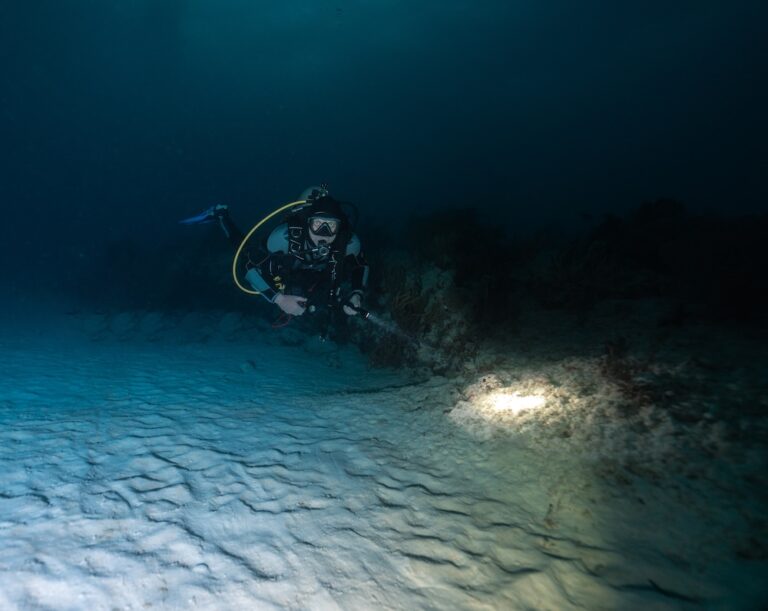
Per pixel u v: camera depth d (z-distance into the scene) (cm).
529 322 543
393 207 2961
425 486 286
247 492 280
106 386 571
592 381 357
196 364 714
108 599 181
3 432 392
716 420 263
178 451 349
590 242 629
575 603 179
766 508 201
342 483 293
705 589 174
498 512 248
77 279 1499
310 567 205
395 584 195
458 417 392
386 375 608
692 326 399
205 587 190
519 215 2355
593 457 274
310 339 828
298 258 341
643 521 217
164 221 4244
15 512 251
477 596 186
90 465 321
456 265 657
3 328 1013
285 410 466
